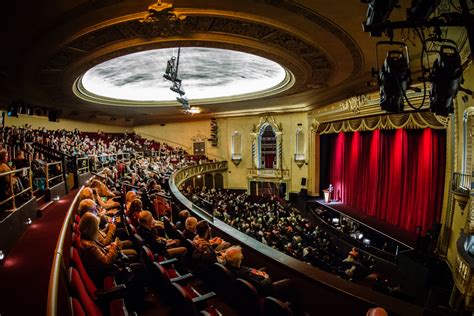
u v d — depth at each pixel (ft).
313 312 11.89
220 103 74.59
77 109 73.72
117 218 23.86
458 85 16.37
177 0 23.36
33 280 10.41
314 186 75.61
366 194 59.21
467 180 29.60
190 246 15.65
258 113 86.84
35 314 8.27
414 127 43.04
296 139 81.56
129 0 23.08
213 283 13.89
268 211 60.13
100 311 10.42
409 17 13.61
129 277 13.43
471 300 22.49
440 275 33.96
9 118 61.72
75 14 24.31
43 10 23.12
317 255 35.78
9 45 29.53
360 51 32.04
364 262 40.06
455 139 31.81
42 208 22.68
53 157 32.04
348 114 56.08
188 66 52.31
